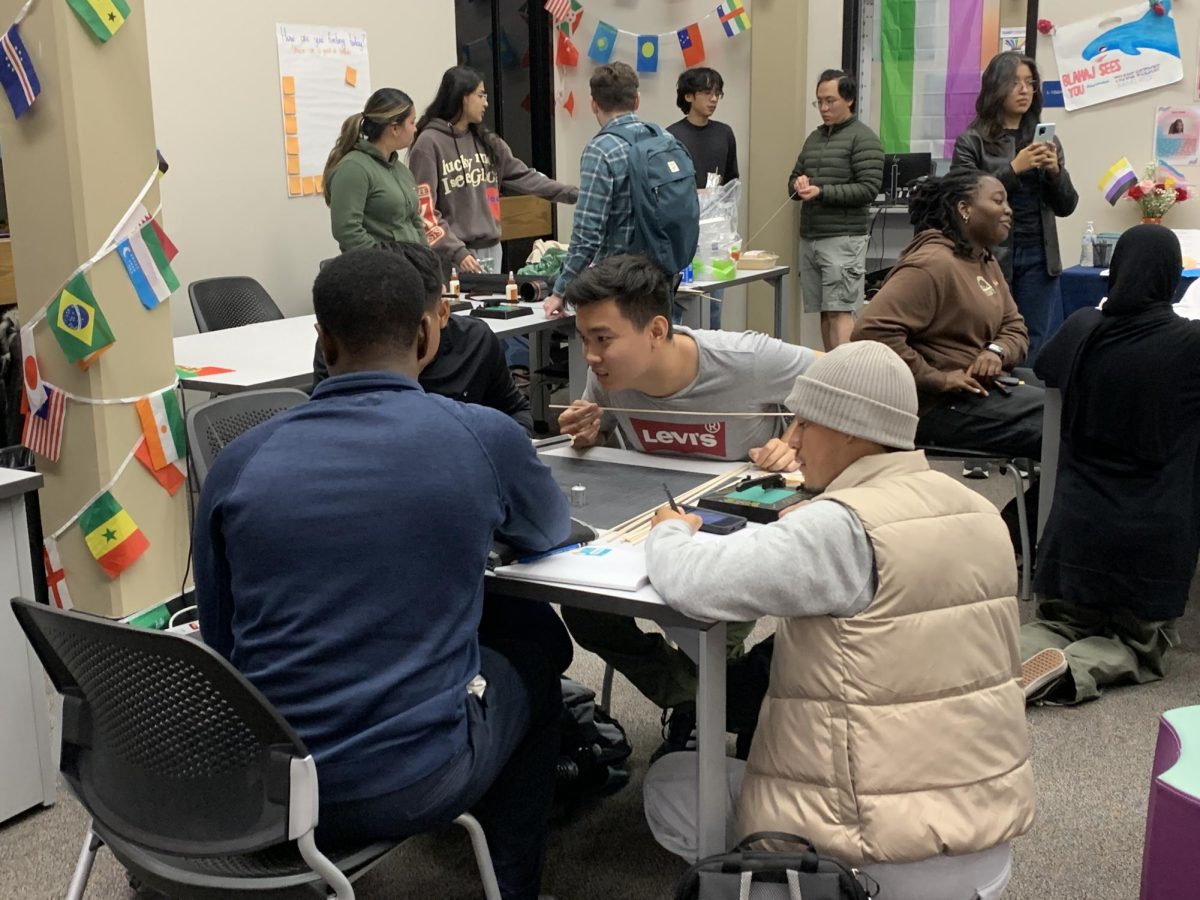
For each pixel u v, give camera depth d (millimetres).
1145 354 2850
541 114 7156
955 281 3518
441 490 1571
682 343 2371
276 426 1617
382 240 4625
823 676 1627
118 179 3002
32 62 2883
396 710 1556
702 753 1756
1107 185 6027
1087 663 2965
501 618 2082
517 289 4531
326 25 5379
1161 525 2893
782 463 2312
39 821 2514
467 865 2330
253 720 1424
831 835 1624
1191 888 1644
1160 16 5820
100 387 3037
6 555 2426
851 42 6547
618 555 1878
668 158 4211
